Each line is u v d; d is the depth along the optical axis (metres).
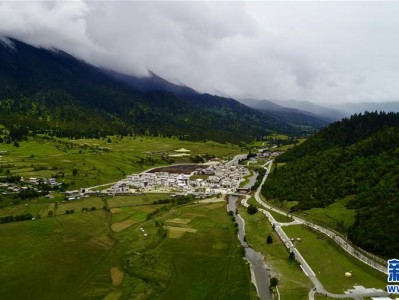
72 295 145.88
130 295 145.25
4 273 164.00
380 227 173.25
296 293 141.25
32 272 164.75
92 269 167.50
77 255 182.12
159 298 143.25
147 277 159.12
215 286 151.88
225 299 141.50
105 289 150.00
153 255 180.88
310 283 148.25
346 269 156.50
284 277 156.00
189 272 164.50
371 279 147.25
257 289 148.62
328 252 173.88
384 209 185.75
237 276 159.75
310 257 172.38
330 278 151.38
